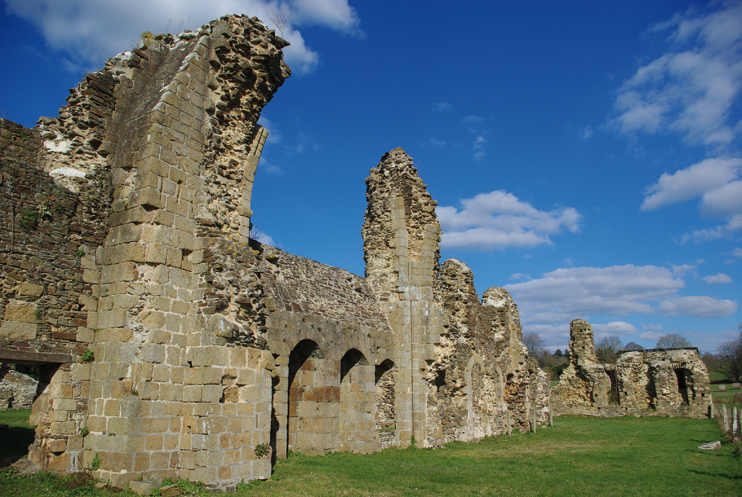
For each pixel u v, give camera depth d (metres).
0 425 16.47
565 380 43.91
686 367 40.03
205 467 10.16
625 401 40.88
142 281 10.84
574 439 25.31
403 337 20.20
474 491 11.65
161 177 11.31
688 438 25.11
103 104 11.88
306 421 15.66
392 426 19.69
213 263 11.41
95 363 10.66
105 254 11.25
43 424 10.16
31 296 10.00
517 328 30.91
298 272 16.94
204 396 10.51
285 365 14.38
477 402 24.48
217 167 12.63
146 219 11.08
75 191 11.14
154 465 10.16
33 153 11.19
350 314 18.05
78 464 10.22
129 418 9.97
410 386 19.95
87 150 11.52
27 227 10.16
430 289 20.88
